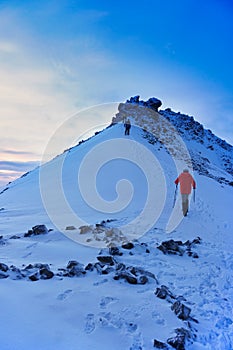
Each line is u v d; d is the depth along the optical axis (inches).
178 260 331.9
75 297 199.3
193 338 171.9
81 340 151.8
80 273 242.7
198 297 236.1
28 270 236.4
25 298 186.1
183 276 281.3
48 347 139.8
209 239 459.8
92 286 223.1
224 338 177.6
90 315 179.2
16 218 536.4
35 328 153.5
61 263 275.7
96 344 151.3
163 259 325.7
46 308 178.1
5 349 130.7
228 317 206.2
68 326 162.7
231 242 470.6
